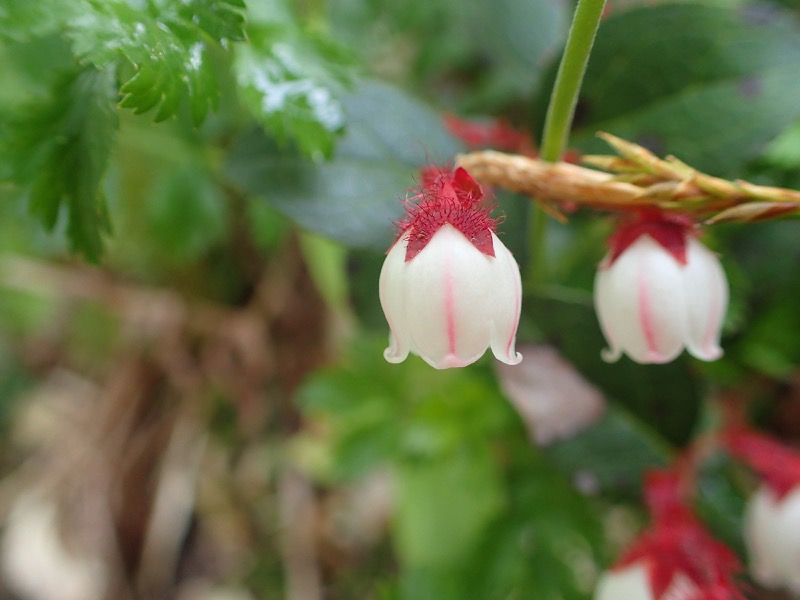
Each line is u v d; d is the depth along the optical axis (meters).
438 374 0.09
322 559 0.12
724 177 0.07
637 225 0.06
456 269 0.05
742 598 0.06
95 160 0.06
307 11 0.09
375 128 0.07
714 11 0.07
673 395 0.07
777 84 0.07
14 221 0.10
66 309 0.13
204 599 0.11
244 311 0.12
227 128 0.09
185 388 0.12
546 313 0.07
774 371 0.08
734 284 0.08
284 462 0.12
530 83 0.09
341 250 0.09
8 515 0.12
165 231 0.09
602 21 0.07
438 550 0.09
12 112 0.06
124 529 0.12
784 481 0.07
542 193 0.06
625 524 0.10
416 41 0.11
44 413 0.13
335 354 0.11
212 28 0.06
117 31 0.05
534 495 0.09
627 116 0.07
